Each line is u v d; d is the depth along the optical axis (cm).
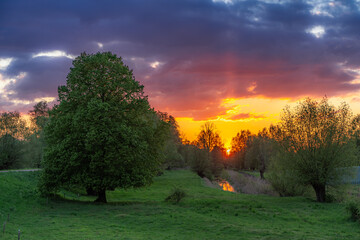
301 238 1934
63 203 3253
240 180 7431
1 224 2139
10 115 6550
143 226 2306
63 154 3219
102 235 1947
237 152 15312
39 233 1947
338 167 3778
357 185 4228
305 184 3975
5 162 6144
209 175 8881
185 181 7269
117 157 3234
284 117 4194
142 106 3738
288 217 2708
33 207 2856
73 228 2131
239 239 1927
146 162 3662
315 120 3928
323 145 3819
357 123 3944
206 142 10638
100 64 3606
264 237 1969
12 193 3006
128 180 3266
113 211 2873
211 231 2156
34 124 7319
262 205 3306
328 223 2495
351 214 2562
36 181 3800
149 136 3669
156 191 5288
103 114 3222
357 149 3909
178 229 2216
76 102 3503
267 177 4803
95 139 3112
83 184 3278
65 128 3328
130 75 3809
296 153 3947
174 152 8550
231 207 3116
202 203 3366
